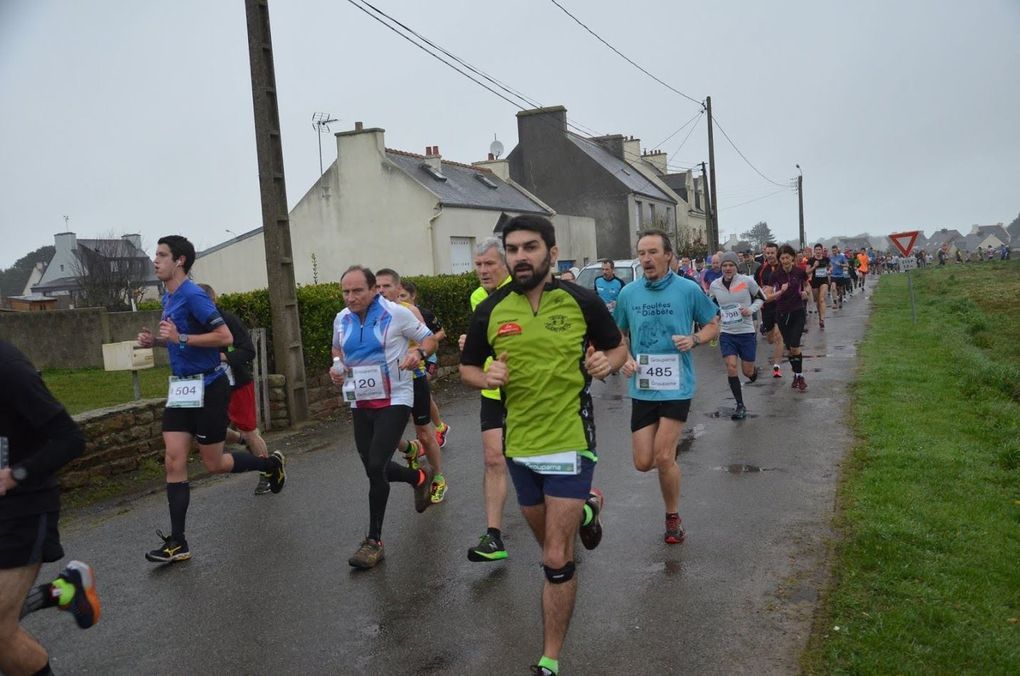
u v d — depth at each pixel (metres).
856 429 8.35
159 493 7.32
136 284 34.84
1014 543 5.14
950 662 3.68
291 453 8.80
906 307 24.20
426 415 6.33
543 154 42.22
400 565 5.24
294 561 5.41
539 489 3.65
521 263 3.45
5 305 42.78
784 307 10.91
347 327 5.46
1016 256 92.31
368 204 26.55
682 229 50.47
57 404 3.15
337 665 3.97
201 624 4.50
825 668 3.66
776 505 6.07
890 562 4.75
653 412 5.38
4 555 3.09
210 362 5.57
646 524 5.83
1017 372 10.91
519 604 4.57
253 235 28.61
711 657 3.85
